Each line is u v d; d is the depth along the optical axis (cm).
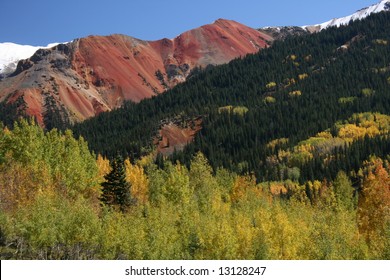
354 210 8819
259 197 9406
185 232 5350
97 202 8162
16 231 4731
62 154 8088
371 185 6750
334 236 5331
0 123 8219
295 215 7250
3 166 6688
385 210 6156
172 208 6850
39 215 4619
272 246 5153
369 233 6059
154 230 4884
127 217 5606
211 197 8075
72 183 7500
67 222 4728
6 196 5512
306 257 5053
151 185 8944
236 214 6794
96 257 4628
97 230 4734
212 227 5084
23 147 7406
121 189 8119
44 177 6481
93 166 8819
